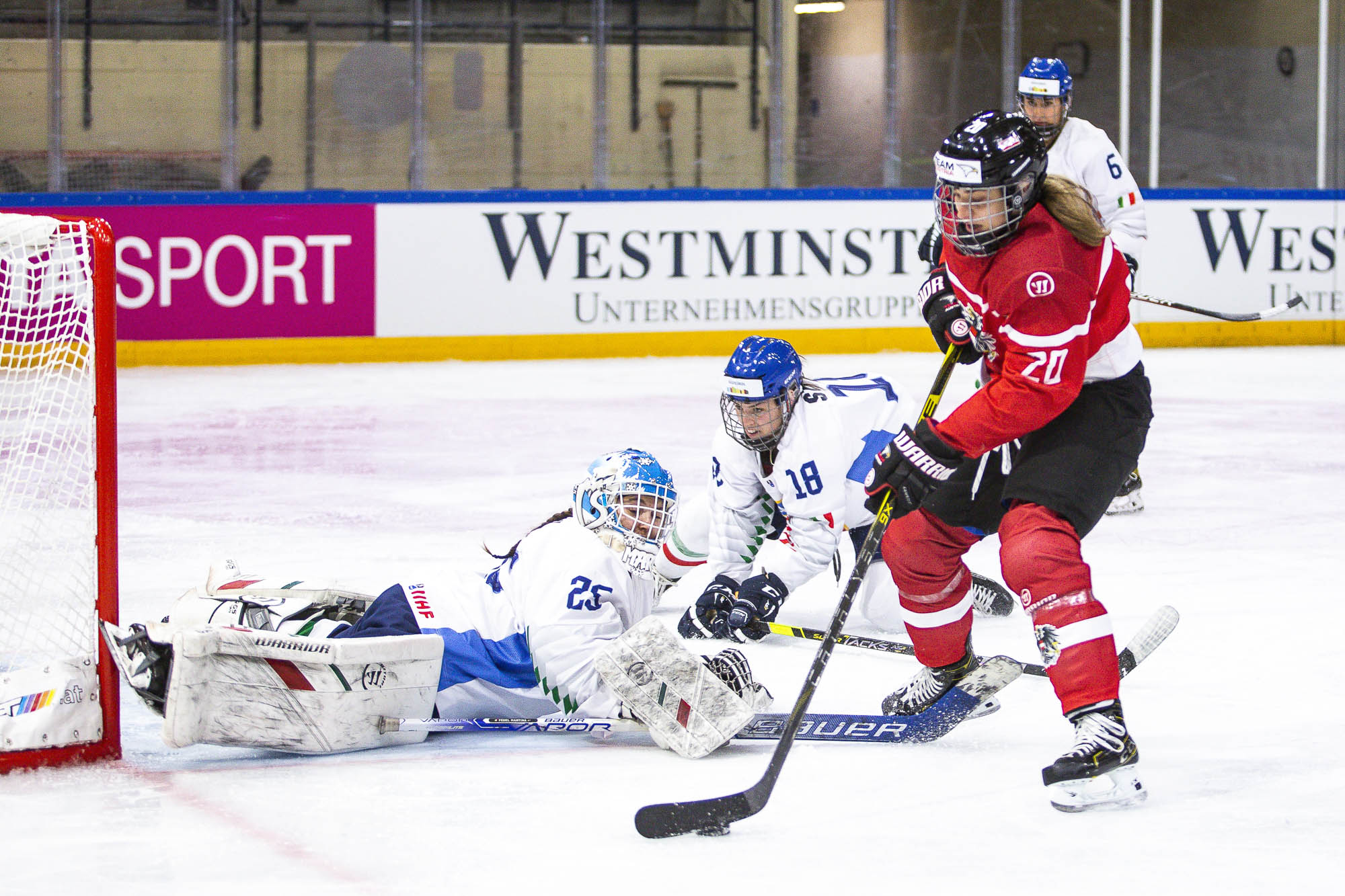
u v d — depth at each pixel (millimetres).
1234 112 42062
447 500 18516
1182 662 10805
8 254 9117
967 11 41125
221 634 8016
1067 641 7723
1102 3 41312
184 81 36906
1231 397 29188
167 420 26156
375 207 36375
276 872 6766
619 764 8492
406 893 6527
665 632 8531
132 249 34875
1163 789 7977
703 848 7109
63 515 10477
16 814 7531
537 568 8898
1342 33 41969
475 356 37375
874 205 39531
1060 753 8664
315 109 37750
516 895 6508
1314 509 17672
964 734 9086
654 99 39875
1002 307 7602
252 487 19500
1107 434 8016
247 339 35781
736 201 38594
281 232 35781
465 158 38875
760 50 40125
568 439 23844
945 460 7844
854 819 7520
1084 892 6543
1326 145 42281
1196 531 16312
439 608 9078
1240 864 6867
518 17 38688
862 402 11164
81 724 8367
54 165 36469
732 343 38969
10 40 36000
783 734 7586
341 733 8523
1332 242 41344
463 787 8008
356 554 15211
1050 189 7613
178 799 7797
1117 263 8000
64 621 9609
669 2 39594
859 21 40531
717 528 11547
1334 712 9461
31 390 9938
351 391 30641
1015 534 7930
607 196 37875
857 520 11422
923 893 6543
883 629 12156
